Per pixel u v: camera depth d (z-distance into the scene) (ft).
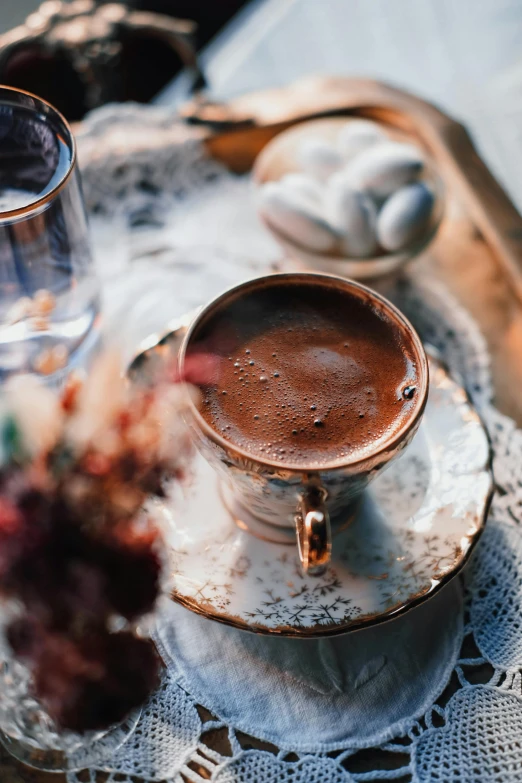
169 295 1.24
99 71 1.44
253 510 1.03
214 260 1.28
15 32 1.38
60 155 1.07
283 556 1.02
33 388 0.85
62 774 0.95
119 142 1.35
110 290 1.25
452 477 1.06
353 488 0.97
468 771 0.95
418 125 1.37
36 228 1.04
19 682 0.96
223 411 1.00
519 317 1.23
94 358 1.17
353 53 1.74
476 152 1.35
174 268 1.27
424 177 1.27
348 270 1.23
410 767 0.95
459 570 1.00
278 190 1.23
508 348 1.21
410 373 1.02
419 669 1.00
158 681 0.95
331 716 0.98
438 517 1.04
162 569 0.91
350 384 1.02
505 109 1.64
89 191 1.32
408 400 1.01
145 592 0.85
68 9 1.40
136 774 0.95
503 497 1.10
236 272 1.26
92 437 0.82
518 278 1.23
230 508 1.05
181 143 1.35
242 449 0.94
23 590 0.80
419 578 1.00
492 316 1.23
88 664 0.83
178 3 1.85
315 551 0.90
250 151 1.38
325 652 1.01
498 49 1.72
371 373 1.03
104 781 0.95
